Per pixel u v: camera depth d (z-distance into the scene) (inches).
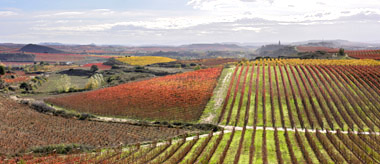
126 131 1843.0
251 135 1683.1
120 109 2315.5
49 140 1620.3
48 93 3376.0
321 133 1728.6
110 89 2952.8
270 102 2310.5
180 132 1819.6
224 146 1513.3
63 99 2748.5
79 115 2164.1
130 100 2517.2
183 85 2878.9
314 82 2792.8
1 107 2233.0
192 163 1284.4
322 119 1974.7
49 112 2244.1
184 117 2086.6
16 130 1750.7
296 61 3902.6
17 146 1485.0
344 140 1547.7
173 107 2295.8
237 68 3575.3
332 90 2536.9
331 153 1349.7
